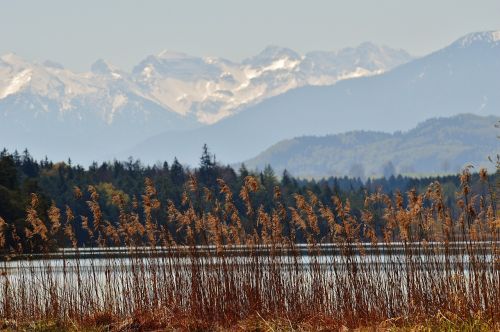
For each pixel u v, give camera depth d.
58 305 97.62
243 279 93.19
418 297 85.44
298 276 94.31
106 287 99.38
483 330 74.12
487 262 83.50
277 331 83.38
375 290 88.81
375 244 91.44
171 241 98.75
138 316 91.75
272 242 95.56
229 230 96.06
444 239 86.25
